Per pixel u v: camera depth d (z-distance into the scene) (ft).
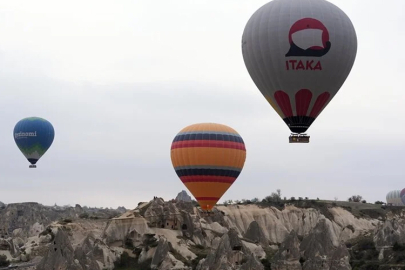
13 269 456.86
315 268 414.00
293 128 320.91
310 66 309.42
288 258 426.92
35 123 516.73
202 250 501.97
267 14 316.40
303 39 308.81
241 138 432.25
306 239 439.63
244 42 325.83
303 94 314.14
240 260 436.76
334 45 310.65
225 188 423.23
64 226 520.83
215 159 414.62
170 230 516.32
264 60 315.58
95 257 476.13
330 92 317.83
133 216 519.19
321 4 314.96
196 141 418.10
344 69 315.99
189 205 554.46
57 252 426.10
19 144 519.19
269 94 322.75
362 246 497.05
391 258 460.14
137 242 501.15
